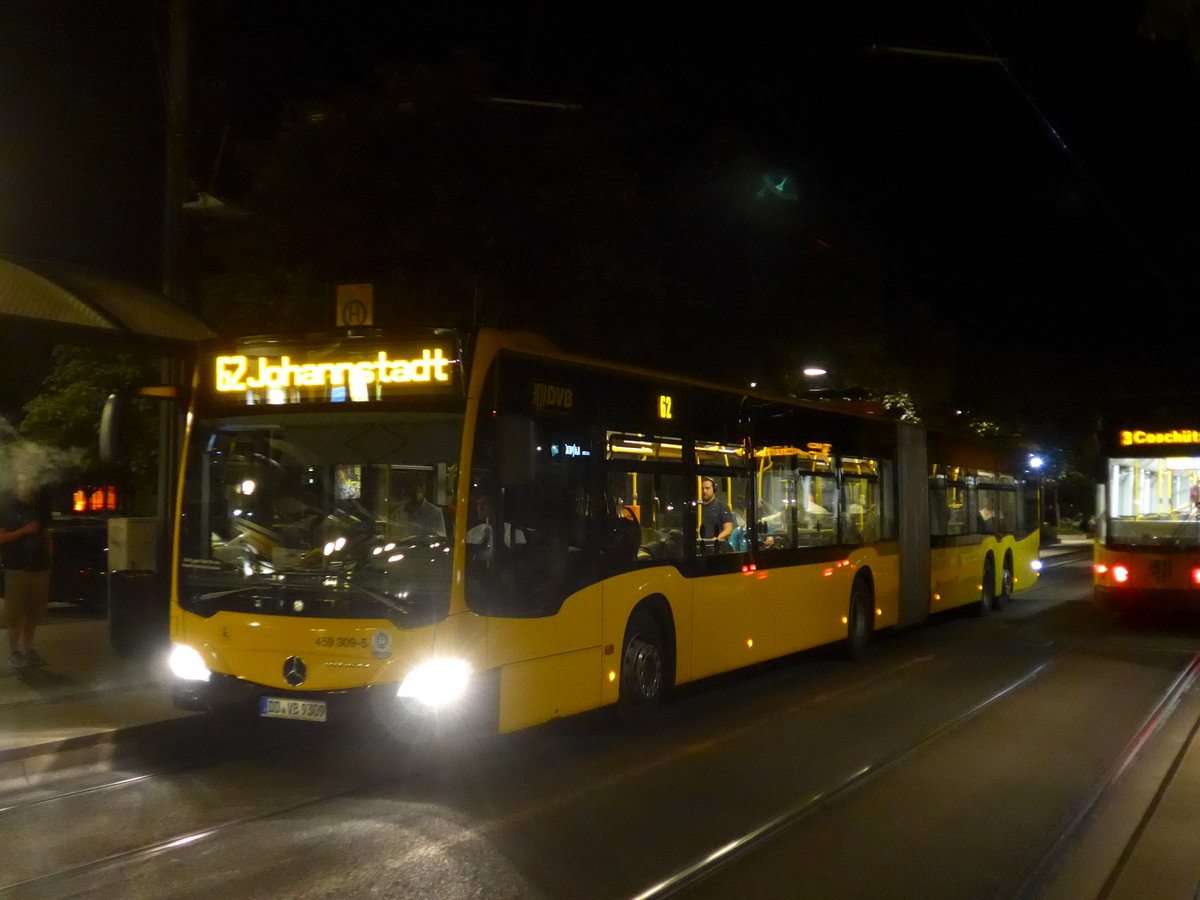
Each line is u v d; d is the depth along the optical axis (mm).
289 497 8102
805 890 5957
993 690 12062
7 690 10047
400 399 7965
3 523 10766
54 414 16688
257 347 8320
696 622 10438
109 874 6043
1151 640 16359
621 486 9430
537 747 9211
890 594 15266
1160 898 5887
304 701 7734
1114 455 17125
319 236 14812
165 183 12070
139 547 13688
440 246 14820
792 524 12531
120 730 8703
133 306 10938
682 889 5934
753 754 9023
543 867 6223
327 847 6527
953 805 7609
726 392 11211
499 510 7988
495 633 7848
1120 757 9000
